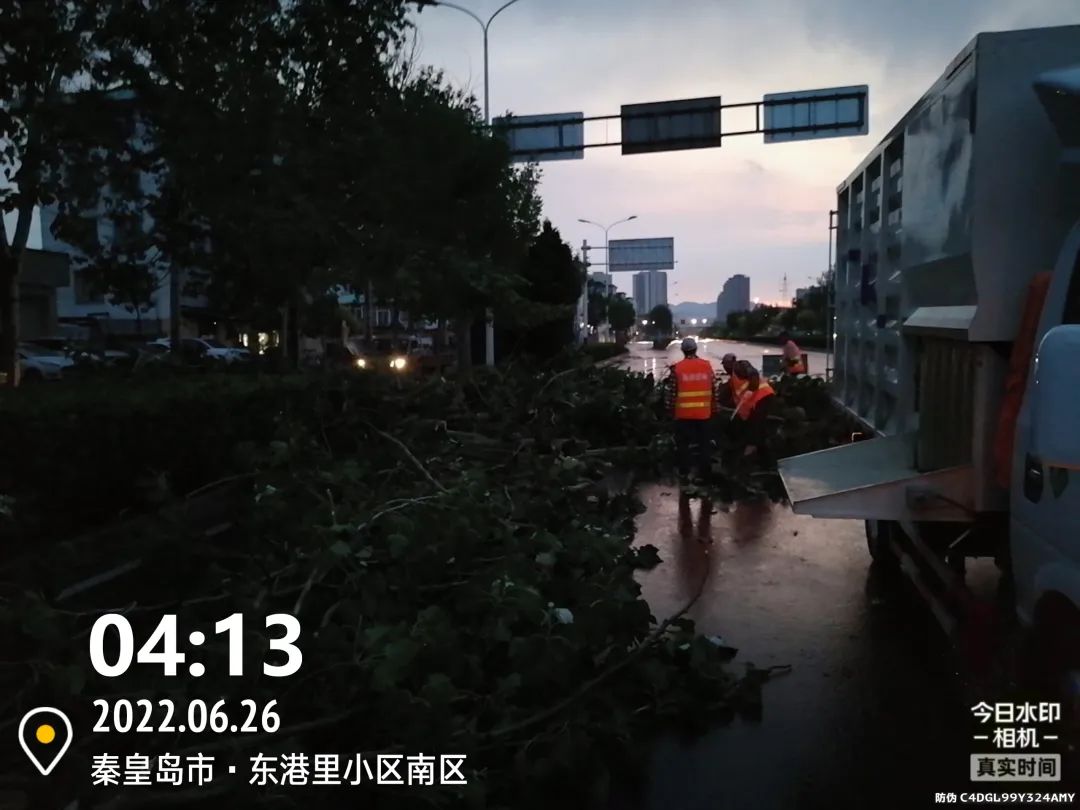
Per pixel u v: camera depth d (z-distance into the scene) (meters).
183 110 10.10
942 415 5.48
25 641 4.38
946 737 4.80
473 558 5.65
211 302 14.27
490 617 4.74
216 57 10.39
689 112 26.02
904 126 6.76
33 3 9.19
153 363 11.93
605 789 4.16
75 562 6.14
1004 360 4.66
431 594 5.38
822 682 5.56
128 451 8.54
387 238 11.20
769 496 11.41
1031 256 4.57
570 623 4.86
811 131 25.55
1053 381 3.19
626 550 7.32
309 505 6.19
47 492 7.71
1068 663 3.77
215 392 9.55
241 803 3.72
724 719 5.08
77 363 12.37
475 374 13.80
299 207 10.28
